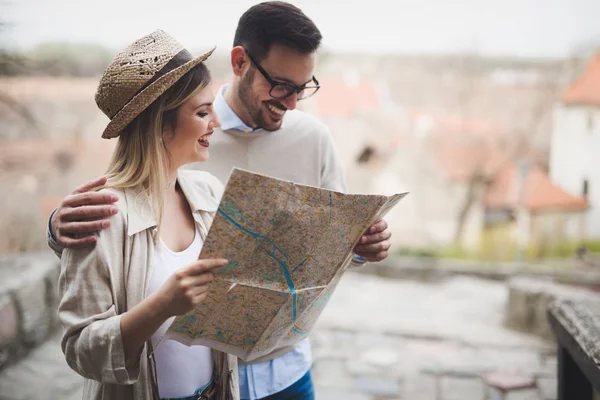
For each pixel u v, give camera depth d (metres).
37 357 3.79
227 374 1.28
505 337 4.51
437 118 13.10
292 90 1.52
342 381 3.56
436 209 12.85
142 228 1.16
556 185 12.16
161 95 1.16
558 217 11.94
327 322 4.71
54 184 12.97
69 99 13.10
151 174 1.18
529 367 3.82
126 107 1.13
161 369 1.21
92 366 1.07
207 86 1.21
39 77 12.62
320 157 1.74
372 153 13.35
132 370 1.09
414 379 3.61
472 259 11.93
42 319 4.06
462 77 13.09
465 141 12.84
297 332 1.34
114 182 1.17
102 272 1.10
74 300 1.09
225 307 1.12
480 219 12.52
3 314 3.59
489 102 13.02
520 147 12.60
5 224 12.27
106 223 1.11
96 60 13.12
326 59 13.86
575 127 12.17
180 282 0.99
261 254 1.08
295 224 1.07
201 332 1.14
